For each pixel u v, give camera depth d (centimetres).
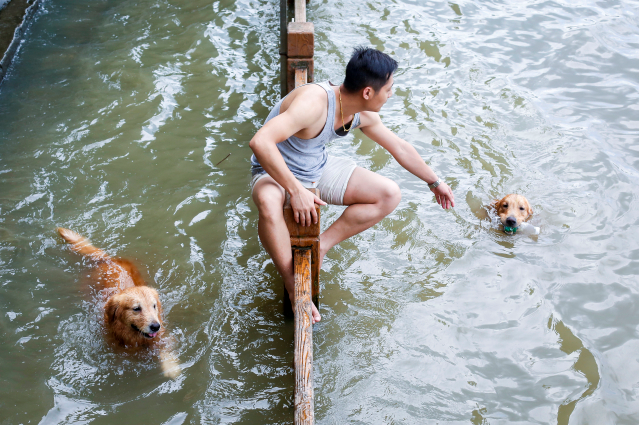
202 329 380
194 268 430
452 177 543
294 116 312
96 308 393
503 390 341
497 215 504
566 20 821
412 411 325
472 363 360
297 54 516
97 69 681
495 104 649
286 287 356
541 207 512
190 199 496
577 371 354
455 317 396
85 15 814
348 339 374
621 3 867
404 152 396
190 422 316
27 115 595
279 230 333
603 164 561
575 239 475
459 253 458
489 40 773
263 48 744
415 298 412
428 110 631
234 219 478
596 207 511
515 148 586
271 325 385
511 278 433
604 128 613
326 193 378
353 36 768
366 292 416
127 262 426
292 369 352
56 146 551
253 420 318
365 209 376
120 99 628
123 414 321
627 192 525
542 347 373
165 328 379
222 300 404
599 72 711
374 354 364
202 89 654
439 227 486
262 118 610
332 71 682
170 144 564
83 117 595
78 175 517
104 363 355
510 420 321
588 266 445
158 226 468
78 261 429
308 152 348
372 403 330
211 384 341
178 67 694
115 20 802
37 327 377
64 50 722
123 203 489
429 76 692
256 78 680
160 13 822
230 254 444
